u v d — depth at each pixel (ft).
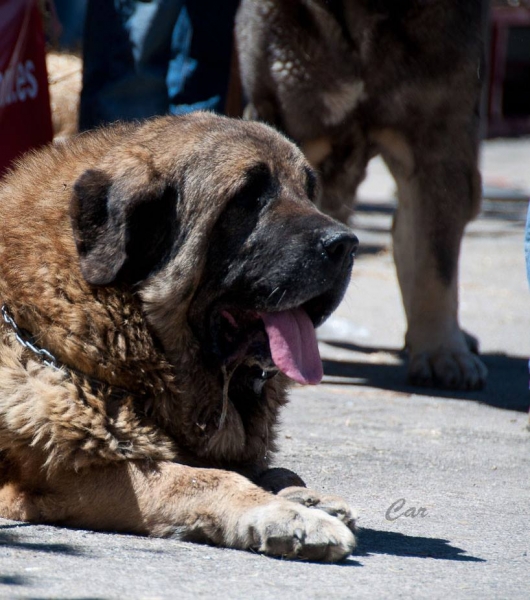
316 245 19.51
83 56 39.42
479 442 28.89
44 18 45.34
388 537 19.29
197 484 18.17
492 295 56.44
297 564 16.89
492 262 66.23
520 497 23.13
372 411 32.35
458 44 34.35
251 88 35.94
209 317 20.04
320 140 36.01
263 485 19.92
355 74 34.35
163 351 19.61
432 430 29.91
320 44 34.04
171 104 44.21
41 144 35.94
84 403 18.70
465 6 34.45
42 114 35.91
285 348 19.69
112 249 18.92
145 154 19.86
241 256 19.85
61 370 18.98
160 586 15.01
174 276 19.53
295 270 19.43
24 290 19.48
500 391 36.60
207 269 19.94
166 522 18.13
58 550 16.94
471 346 41.39
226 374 19.93
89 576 15.35
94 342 19.03
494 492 23.52
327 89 34.50
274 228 19.75
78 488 18.60
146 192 19.35
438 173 35.50
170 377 19.48
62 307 19.15
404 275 38.47
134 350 19.25
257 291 19.71
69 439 18.42
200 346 19.93
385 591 15.40
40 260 19.52
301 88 34.60
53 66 45.27
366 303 53.52
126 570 15.87
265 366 20.21
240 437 20.40
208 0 42.86
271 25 34.42
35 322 19.34
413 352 37.17
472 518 21.08
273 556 17.25
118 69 38.29
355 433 29.01
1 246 20.01
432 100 34.78
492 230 79.00
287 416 30.78
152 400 19.47
